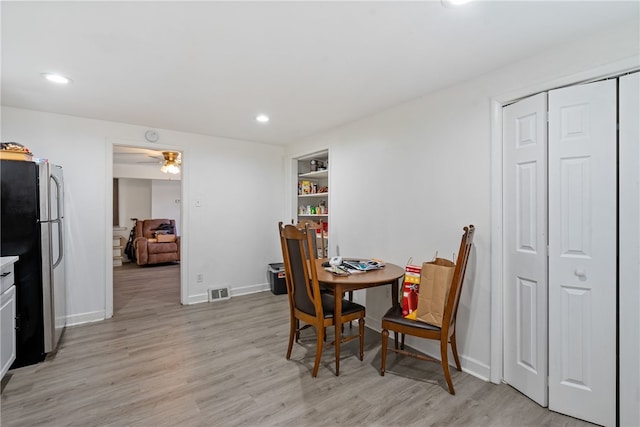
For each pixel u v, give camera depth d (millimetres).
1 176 2328
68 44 1807
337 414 1809
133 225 7871
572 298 1774
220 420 1755
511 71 2049
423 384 2129
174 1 1419
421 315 2145
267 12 1510
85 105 2883
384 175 3023
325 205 4594
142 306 3881
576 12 1510
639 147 1571
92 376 2215
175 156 5113
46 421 1734
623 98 1615
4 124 2898
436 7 1474
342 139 3564
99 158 3348
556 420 1760
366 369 2336
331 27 1645
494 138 2135
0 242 2307
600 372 1692
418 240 2682
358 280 2229
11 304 2223
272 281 4492
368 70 2162
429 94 2588
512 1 1427
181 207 3967
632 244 1595
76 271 3230
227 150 4254
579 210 1745
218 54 1940
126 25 1617
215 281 4188
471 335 2277
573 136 1764
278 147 4734
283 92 2570
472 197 2273
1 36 1712
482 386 2100
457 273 1943
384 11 1506
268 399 1953
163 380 2170
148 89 2506
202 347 2707
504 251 2121
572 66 1768
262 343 2797
